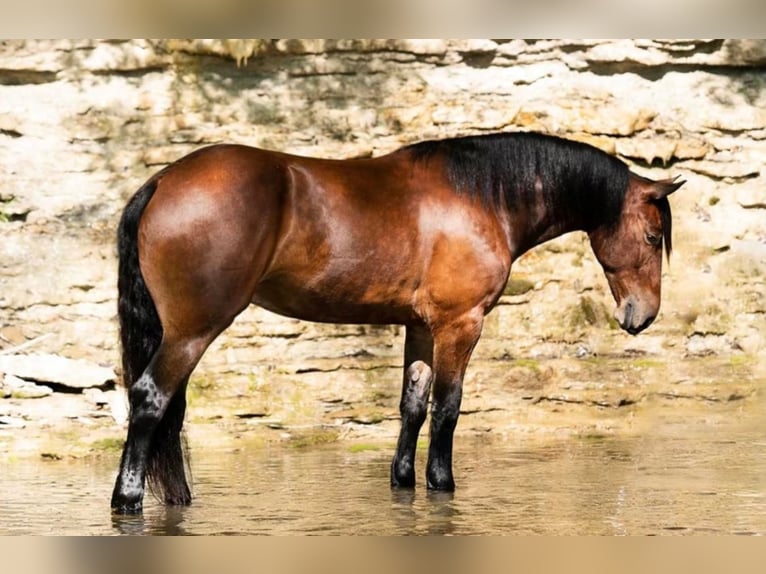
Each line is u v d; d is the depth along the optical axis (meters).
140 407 8.70
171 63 15.73
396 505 9.46
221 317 8.73
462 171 9.69
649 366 15.20
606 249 10.18
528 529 8.54
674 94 16.77
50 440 12.48
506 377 14.55
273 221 8.84
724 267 16.38
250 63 15.95
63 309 14.66
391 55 16.19
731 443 12.95
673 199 16.44
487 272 9.64
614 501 9.68
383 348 14.90
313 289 9.23
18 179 15.12
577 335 15.58
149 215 8.67
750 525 8.76
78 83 15.56
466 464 11.63
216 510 9.20
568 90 16.55
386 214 9.34
